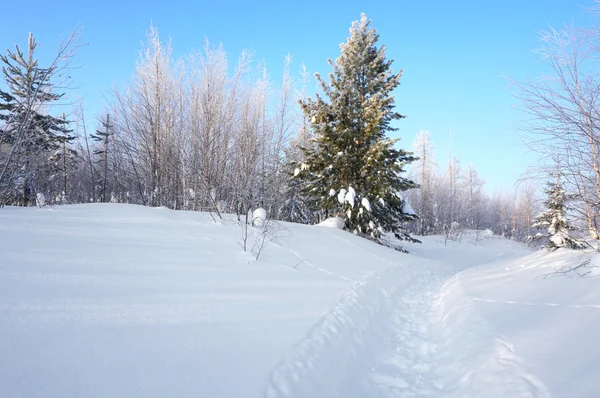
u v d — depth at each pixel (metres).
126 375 2.68
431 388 3.88
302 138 22.72
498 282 8.59
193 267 5.92
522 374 3.36
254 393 2.88
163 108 17.12
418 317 7.14
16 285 3.70
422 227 44.84
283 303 5.31
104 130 25.23
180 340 3.44
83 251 5.38
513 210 53.75
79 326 3.22
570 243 11.29
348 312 5.66
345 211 17.05
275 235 10.18
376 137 17.42
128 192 21.38
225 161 15.23
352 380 3.90
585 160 5.91
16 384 2.28
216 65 16.44
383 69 18.94
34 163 10.91
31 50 9.22
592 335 4.02
